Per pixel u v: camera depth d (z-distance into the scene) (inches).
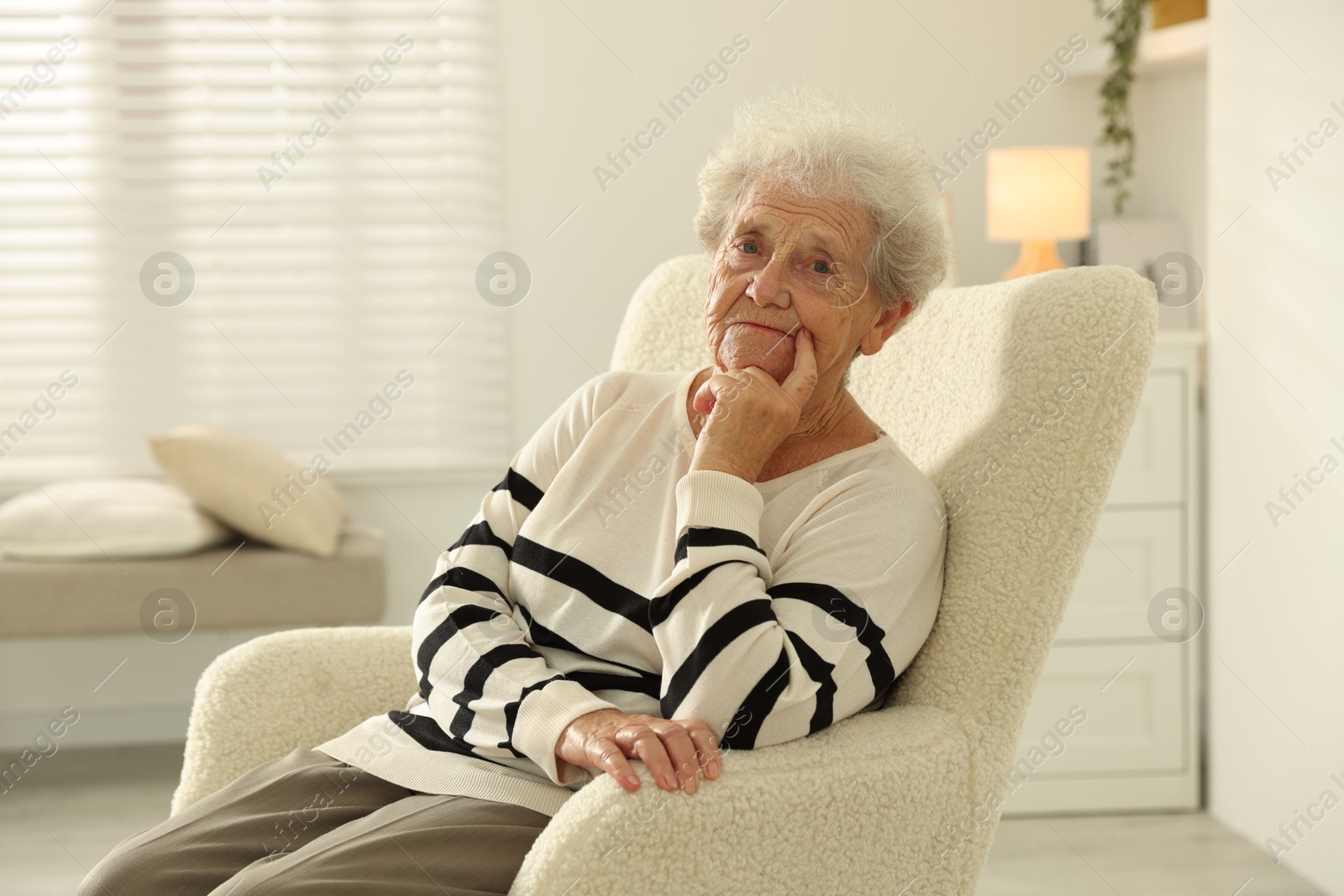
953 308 52.3
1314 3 79.0
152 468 114.0
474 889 38.8
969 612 44.6
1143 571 94.3
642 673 44.7
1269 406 85.9
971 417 48.6
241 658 51.4
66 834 93.4
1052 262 105.7
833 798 38.4
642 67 115.1
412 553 117.9
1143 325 44.7
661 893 36.1
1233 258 90.0
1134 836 91.8
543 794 42.3
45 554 96.4
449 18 113.7
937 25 116.6
